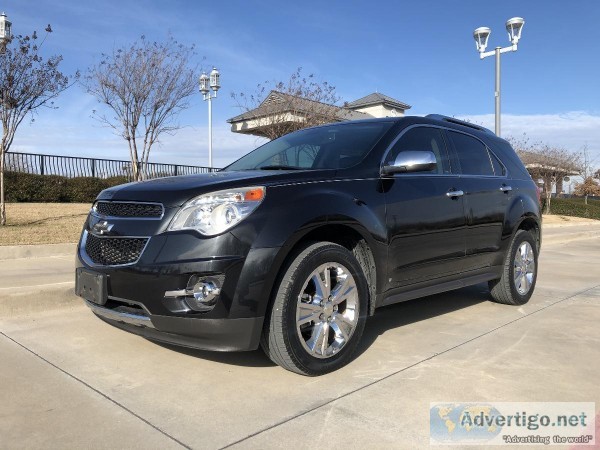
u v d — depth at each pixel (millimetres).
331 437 2615
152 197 3305
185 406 2939
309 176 3545
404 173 4184
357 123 4660
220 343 3076
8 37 9648
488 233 5020
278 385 3246
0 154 10430
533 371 3582
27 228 10195
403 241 4008
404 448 2533
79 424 2717
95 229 3535
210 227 3066
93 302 3475
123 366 3539
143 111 15258
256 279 3051
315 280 3355
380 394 3143
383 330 4551
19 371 3439
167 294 3033
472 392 3205
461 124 5285
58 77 10531
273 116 15992
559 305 5738
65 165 17812
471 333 4500
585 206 33562
